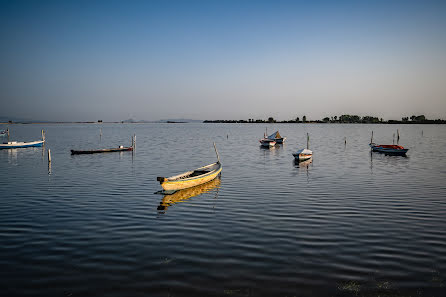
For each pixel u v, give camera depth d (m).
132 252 18.03
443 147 88.31
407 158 63.19
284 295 13.78
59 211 26.12
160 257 17.38
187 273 15.62
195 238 20.16
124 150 77.19
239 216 24.78
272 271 15.83
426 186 35.75
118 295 13.82
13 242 19.50
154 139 126.69
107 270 15.95
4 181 39.09
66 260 17.06
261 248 18.56
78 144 100.44
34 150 80.19
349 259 17.11
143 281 14.90
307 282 14.80
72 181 39.16
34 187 35.53
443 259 17.06
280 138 103.81
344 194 32.06
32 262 16.83
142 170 48.31
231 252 18.02
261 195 31.83
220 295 13.79
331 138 134.75
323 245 18.97
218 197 31.05
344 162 57.34
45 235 20.69
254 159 62.53
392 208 26.89
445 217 24.36
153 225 22.67
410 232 21.11
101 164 54.69
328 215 24.95
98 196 31.38
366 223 22.95
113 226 22.45
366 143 104.44
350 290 14.13
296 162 57.72
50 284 14.71
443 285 14.50
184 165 53.91
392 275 15.41
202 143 105.12
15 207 27.31
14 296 13.79
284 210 26.39
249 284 14.63
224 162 57.84
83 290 14.21
